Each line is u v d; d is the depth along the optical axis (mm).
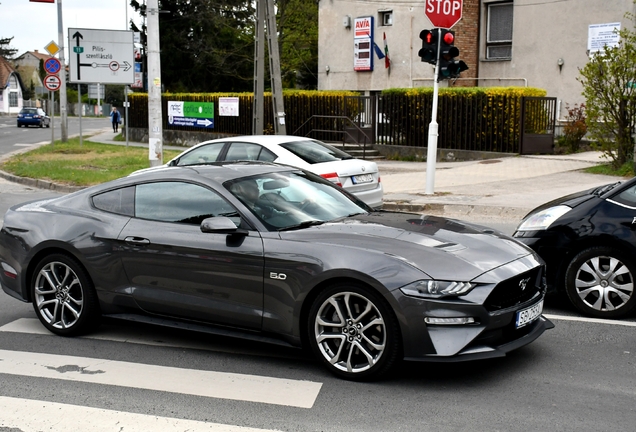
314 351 5016
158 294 5652
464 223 5820
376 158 24828
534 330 5078
